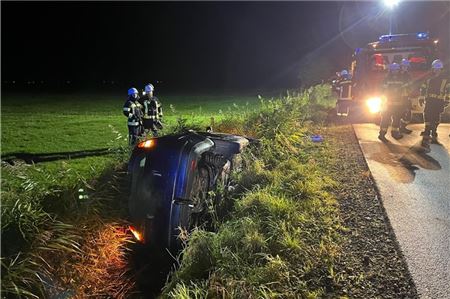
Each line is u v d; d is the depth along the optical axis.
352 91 13.92
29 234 4.48
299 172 6.99
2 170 5.56
